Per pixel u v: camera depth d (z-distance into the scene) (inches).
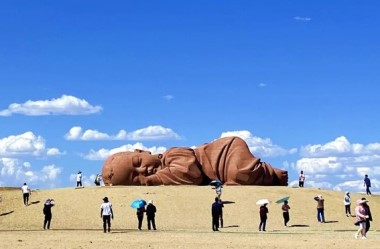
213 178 2497.5
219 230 1745.8
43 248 1190.3
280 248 1187.9
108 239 1397.6
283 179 2549.2
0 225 1889.8
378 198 2333.9
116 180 2464.3
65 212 2014.0
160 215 1989.4
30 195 2199.8
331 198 2220.7
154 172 2480.3
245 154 2503.7
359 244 1254.9
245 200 2140.7
